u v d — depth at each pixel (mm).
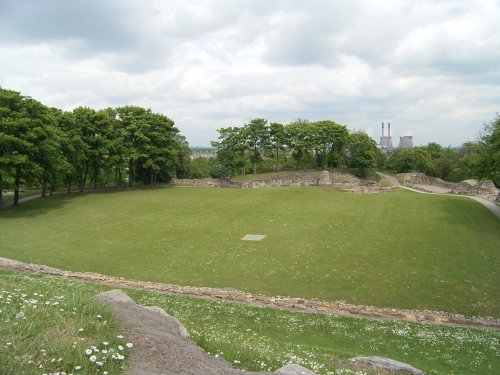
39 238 40812
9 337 9391
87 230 44500
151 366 9367
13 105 54406
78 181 72875
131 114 77688
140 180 85812
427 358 16953
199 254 35906
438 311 24578
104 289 24859
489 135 49500
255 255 35438
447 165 117562
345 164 101250
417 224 43719
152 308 14750
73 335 9906
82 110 70250
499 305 25125
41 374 8281
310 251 36219
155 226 46344
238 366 11297
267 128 93750
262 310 23312
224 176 104375
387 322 22281
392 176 109875
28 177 56562
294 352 15453
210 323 20094
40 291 13398
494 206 51719
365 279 29516
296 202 58906
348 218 47844
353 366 14297
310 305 24938
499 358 17062
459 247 35594
